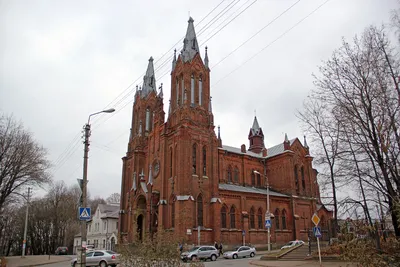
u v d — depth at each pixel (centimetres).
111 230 8700
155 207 5484
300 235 6456
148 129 6812
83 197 2605
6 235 10150
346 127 2723
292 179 6856
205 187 5303
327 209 7081
